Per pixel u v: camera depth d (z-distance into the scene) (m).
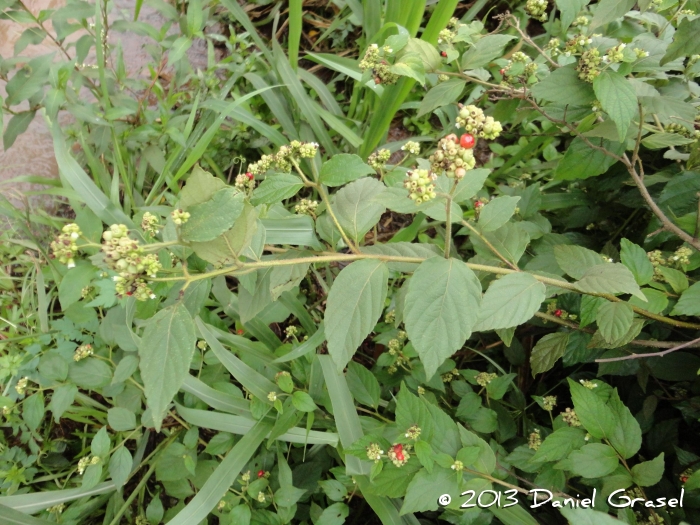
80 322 0.48
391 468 0.34
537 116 0.61
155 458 0.50
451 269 0.25
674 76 0.39
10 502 0.41
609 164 0.39
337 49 0.80
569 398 0.51
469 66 0.38
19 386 0.47
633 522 0.32
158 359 0.24
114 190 0.54
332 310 0.27
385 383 0.49
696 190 0.38
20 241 0.60
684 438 0.44
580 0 0.31
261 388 0.43
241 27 0.81
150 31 0.57
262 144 0.66
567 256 0.34
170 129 0.55
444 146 0.26
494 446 0.42
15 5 0.50
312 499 0.47
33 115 0.50
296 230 0.36
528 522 0.35
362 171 0.30
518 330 0.52
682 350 0.41
